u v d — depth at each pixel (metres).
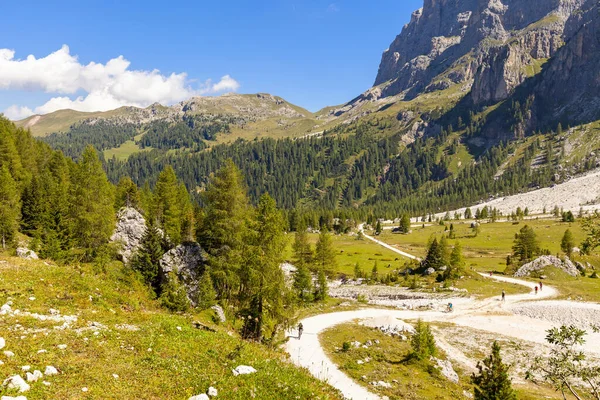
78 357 14.48
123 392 12.60
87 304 22.08
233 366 16.67
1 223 47.53
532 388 34.06
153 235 45.91
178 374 14.82
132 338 17.77
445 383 31.45
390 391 27.98
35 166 86.62
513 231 168.62
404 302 64.44
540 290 69.06
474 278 79.62
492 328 51.09
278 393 15.02
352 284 92.31
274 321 35.81
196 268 44.09
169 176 69.62
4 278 22.19
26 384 11.29
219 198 45.94
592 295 63.56
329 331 43.66
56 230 50.91
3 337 14.68
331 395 17.41
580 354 15.62
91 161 55.44
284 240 34.53
